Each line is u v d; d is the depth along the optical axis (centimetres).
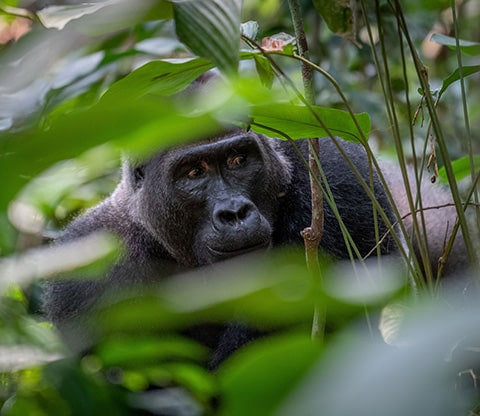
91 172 1037
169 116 240
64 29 354
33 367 441
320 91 1275
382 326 572
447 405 248
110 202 969
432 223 1096
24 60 338
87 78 546
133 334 803
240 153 805
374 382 185
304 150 904
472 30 1430
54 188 855
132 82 466
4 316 399
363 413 180
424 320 209
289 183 870
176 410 546
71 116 223
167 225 848
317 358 212
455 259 1077
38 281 932
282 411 203
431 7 1312
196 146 796
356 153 920
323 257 825
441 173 755
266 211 840
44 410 458
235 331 811
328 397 185
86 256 379
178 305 254
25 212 868
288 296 244
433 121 574
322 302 241
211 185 804
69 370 423
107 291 888
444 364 216
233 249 755
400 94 1314
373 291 241
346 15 639
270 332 766
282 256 859
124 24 328
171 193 823
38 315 963
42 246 949
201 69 481
